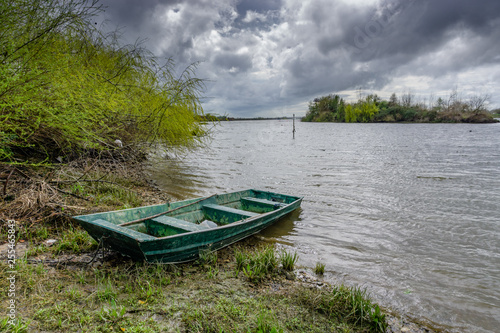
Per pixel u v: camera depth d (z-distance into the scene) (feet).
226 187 39.52
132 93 31.07
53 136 22.41
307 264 18.51
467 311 14.20
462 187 39.68
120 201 25.35
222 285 14.87
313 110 446.19
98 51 31.22
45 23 19.40
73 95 20.49
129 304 12.08
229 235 19.36
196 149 41.75
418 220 27.04
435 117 297.12
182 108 35.42
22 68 17.49
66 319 10.61
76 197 22.98
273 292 14.69
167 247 15.39
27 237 17.01
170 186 38.63
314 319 12.64
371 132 173.27
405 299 15.03
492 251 20.88
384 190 38.37
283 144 106.11
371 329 12.37
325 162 62.49
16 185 20.35
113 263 15.62
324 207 31.01
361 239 22.75
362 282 16.56
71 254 16.10
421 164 58.65
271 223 24.59
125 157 31.17
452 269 18.31
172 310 12.07
